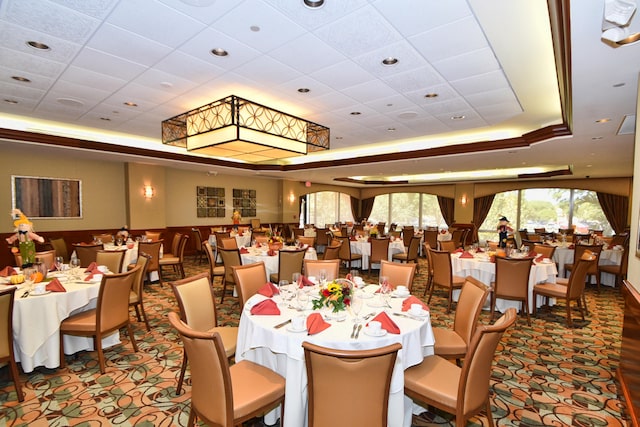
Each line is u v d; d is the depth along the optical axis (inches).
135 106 183.9
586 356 135.9
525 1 87.0
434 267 195.9
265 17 96.8
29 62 128.2
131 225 332.2
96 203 318.3
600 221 426.6
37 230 284.7
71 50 118.4
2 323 97.6
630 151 249.6
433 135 252.5
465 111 187.8
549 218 459.2
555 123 212.2
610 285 264.1
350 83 147.4
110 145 264.5
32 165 281.3
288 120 193.9
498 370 123.9
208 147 199.0
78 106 184.2
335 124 218.2
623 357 109.8
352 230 426.6
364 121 210.4
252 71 135.4
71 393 105.5
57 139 235.1
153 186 348.2
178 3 90.5
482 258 202.1
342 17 96.7
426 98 166.2
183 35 107.6
